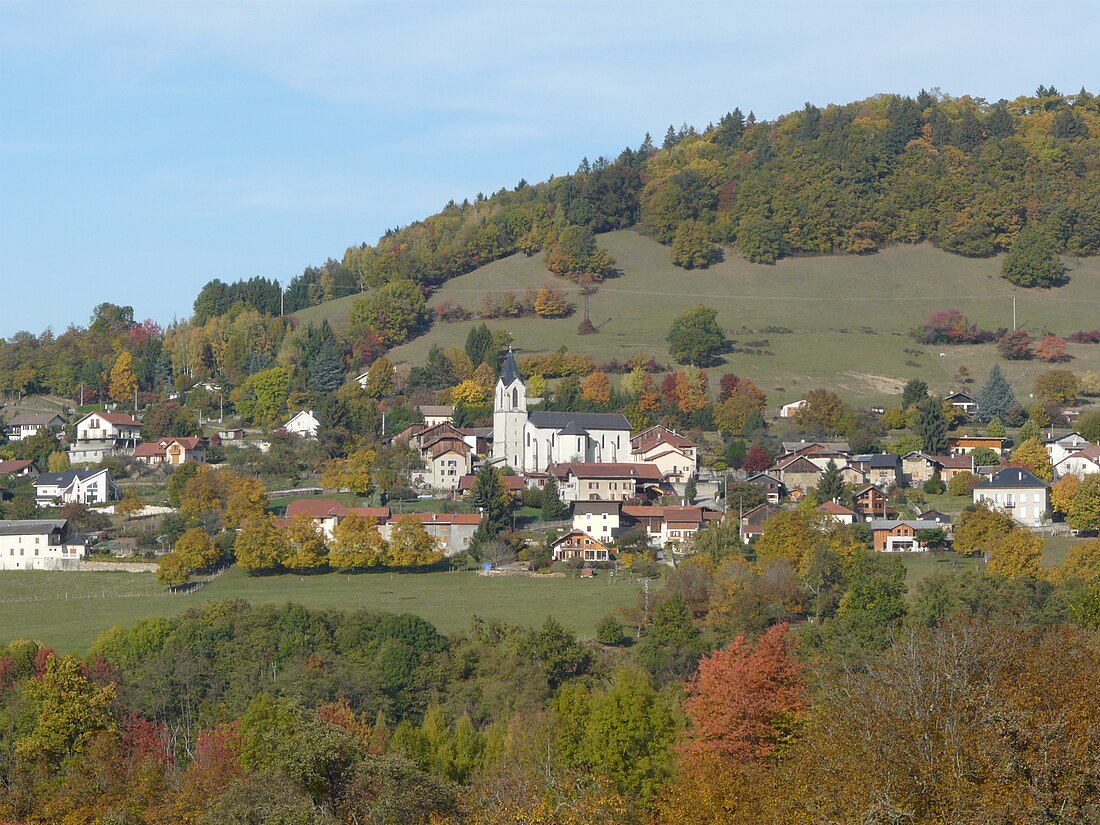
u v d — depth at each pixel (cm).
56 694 15500
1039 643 10800
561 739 13488
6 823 12800
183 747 15550
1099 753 8531
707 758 12031
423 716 16925
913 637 10844
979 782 8512
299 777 10812
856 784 8612
